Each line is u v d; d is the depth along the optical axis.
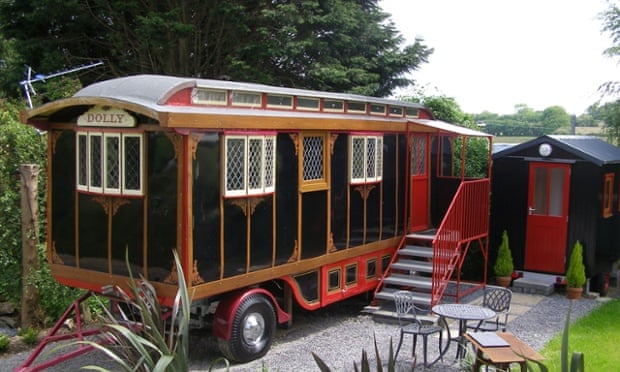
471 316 7.19
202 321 7.88
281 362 7.71
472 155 14.17
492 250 12.48
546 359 7.36
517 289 11.77
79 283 7.79
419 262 10.63
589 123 19.34
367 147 9.97
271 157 8.03
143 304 5.46
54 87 13.78
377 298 10.17
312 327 9.34
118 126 7.20
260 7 16.30
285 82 17.36
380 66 17.64
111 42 16.50
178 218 6.85
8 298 9.32
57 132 7.88
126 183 7.20
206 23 16.92
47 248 8.06
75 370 7.36
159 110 6.54
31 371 6.65
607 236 12.06
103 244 7.46
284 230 8.33
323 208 9.09
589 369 7.25
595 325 9.34
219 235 7.28
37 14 15.34
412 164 11.32
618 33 16.53
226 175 7.31
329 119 8.99
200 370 7.50
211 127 7.03
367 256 10.23
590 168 11.45
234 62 15.70
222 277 7.34
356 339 8.68
